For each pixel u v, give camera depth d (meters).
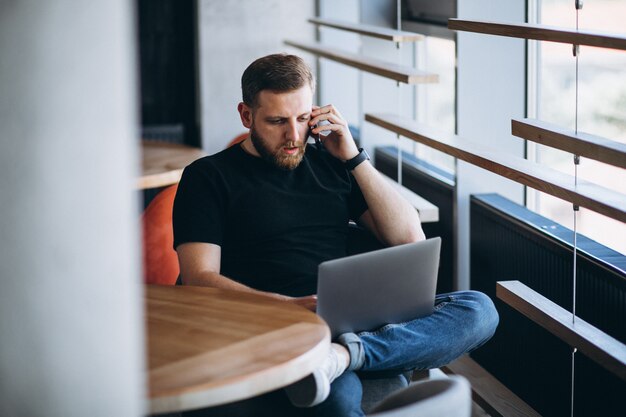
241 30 6.96
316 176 3.38
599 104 3.77
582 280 3.30
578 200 2.81
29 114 1.74
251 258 3.26
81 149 1.75
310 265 3.27
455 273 4.43
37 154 1.75
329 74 6.62
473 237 4.29
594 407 3.31
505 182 4.32
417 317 3.03
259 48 7.01
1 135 1.75
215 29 6.94
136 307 1.83
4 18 1.71
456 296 3.25
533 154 4.29
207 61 6.97
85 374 1.80
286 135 3.24
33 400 1.82
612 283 3.11
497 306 4.07
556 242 3.48
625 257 3.23
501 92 4.25
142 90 7.07
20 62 1.73
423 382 2.08
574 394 3.44
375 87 5.80
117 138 1.76
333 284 2.72
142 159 5.03
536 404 3.79
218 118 7.06
